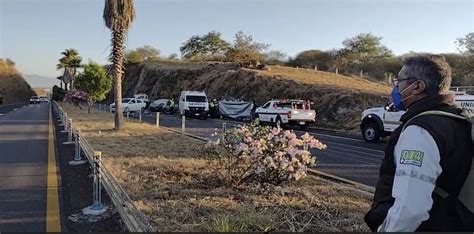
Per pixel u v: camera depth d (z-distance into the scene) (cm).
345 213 582
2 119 3070
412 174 218
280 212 569
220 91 4981
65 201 671
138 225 449
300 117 2659
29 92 13412
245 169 742
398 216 216
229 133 763
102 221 561
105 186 675
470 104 1397
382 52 7312
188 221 523
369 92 3272
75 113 3569
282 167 714
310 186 745
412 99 254
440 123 226
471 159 230
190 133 1950
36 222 563
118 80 1939
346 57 7294
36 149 1328
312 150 1480
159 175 815
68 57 8169
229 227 480
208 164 843
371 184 871
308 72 5253
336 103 3164
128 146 1298
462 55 4591
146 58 9438
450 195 226
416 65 250
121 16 1914
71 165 1010
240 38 7312
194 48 9619
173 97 6228
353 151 1488
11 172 925
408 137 229
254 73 4631
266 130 755
